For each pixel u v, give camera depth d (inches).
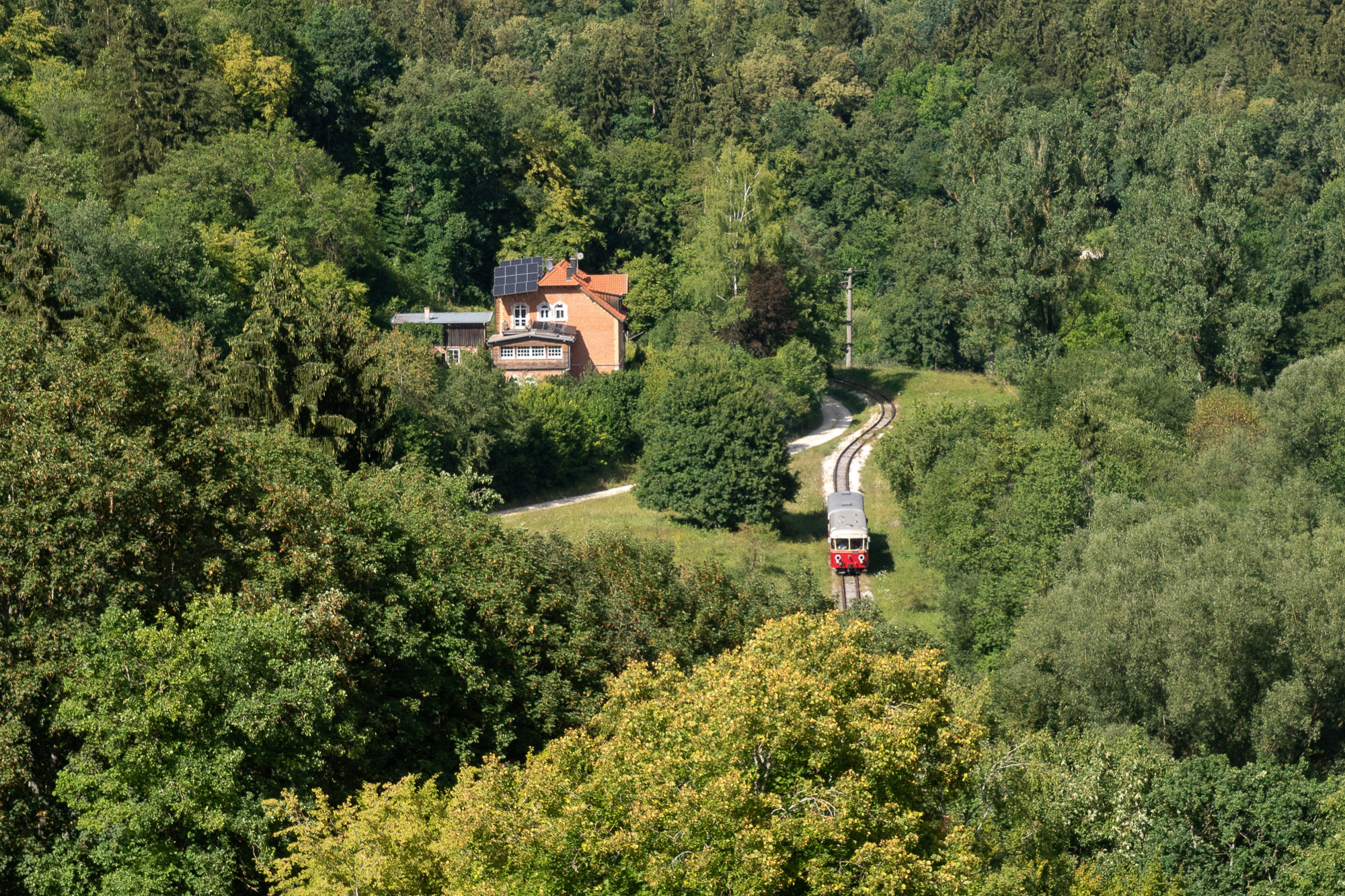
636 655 2428.6
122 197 7150.6
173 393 1971.0
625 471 6294.3
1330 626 3063.5
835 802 1417.3
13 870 1568.7
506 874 1391.5
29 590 1601.9
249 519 1946.4
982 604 3941.9
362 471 2699.3
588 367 7268.7
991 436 4534.9
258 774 1673.2
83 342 1941.4
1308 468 4392.2
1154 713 3218.5
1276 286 7140.8
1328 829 2252.7
